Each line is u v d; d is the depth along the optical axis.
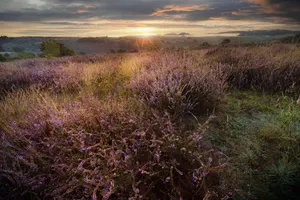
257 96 3.13
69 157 1.62
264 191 1.40
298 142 1.81
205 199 1.12
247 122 2.31
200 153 1.51
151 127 1.84
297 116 2.26
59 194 1.29
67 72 4.64
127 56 8.94
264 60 4.09
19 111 2.30
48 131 1.92
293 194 1.38
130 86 3.23
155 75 3.19
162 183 1.45
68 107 2.23
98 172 1.37
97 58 10.54
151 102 2.54
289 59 3.96
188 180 1.38
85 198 1.35
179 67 3.41
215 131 2.16
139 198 1.20
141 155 1.59
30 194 1.35
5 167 1.46
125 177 1.39
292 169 1.53
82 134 1.64
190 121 2.38
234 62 4.73
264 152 1.78
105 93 3.35
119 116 2.02
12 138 1.78
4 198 1.37
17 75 4.68
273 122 2.21
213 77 2.98
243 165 1.64
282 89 3.20
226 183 1.41
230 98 3.09
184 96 2.45
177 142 1.62
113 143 1.66
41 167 1.55
